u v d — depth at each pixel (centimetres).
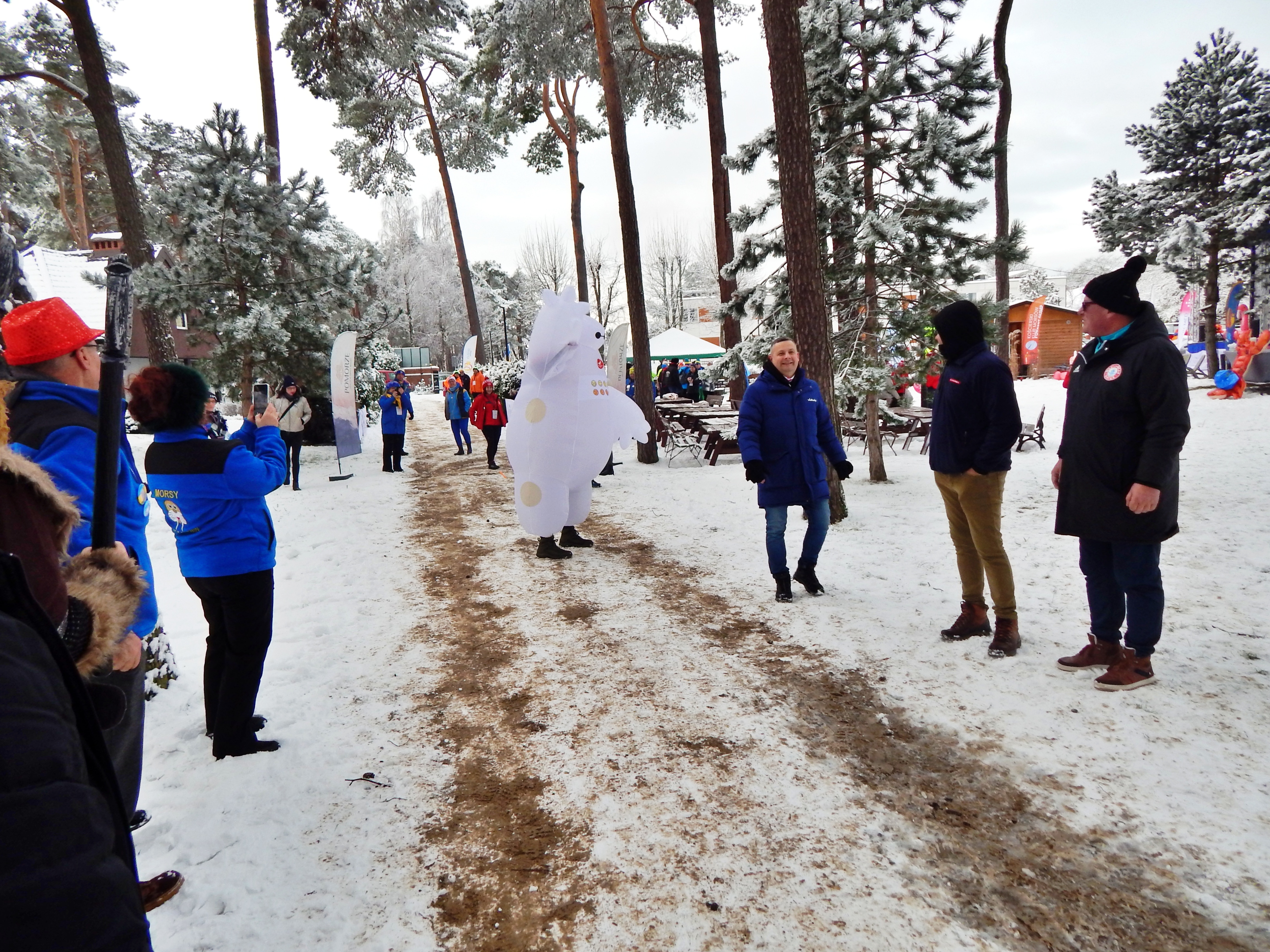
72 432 216
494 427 1332
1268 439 1009
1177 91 1952
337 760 333
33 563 117
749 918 225
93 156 3606
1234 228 1839
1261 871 229
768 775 304
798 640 447
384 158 2736
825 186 895
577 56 1725
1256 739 298
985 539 396
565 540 723
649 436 1297
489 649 468
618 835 269
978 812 270
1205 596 455
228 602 324
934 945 210
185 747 349
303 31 1691
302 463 1547
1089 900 224
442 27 1956
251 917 233
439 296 6894
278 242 1419
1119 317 335
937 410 414
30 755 81
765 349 946
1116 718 324
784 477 509
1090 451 342
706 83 1441
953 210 830
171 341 1379
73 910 80
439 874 253
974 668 388
